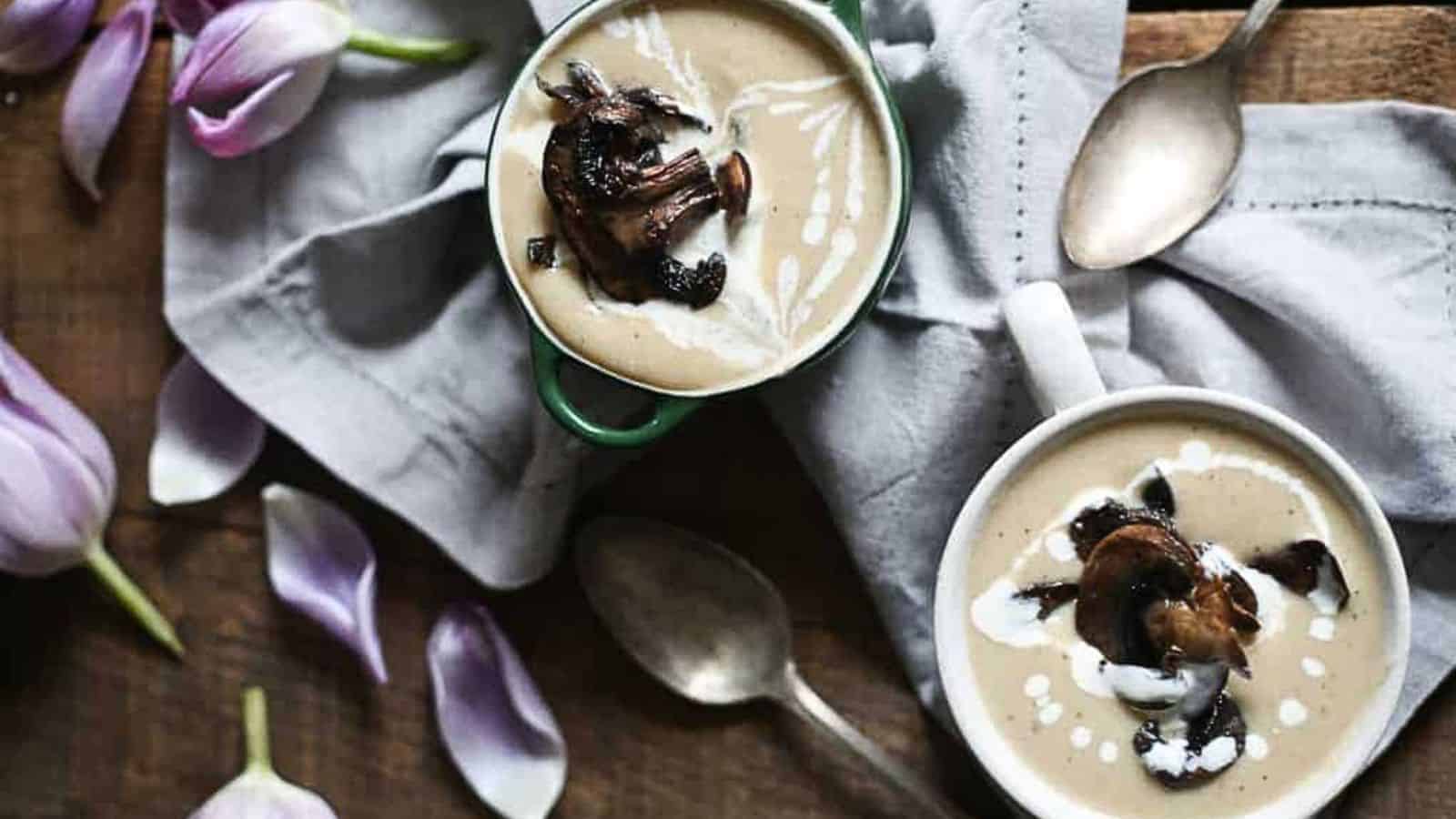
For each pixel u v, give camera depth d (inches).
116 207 34.0
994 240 31.3
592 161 30.0
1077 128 31.4
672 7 30.5
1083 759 29.7
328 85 33.4
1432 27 31.8
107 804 33.8
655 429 30.5
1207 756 29.5
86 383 34.0
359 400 33.4
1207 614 29.2
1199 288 31.8
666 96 30.4
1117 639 29.6
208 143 32.5
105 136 33.5
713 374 30.3
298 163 33.5
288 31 32.4
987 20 31.3
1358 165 31.4
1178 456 29.6
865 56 30.2
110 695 33.9
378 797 33.5
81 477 33.0
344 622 33.3
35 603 34.0
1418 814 31.7
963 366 31.4
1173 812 29.6
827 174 30.3
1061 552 29.7
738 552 33.0
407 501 33.3
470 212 33.1
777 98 30.4
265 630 33.7
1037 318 29.4
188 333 33.4
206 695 33.7
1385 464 31.1
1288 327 31.4
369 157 33.3
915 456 31.7
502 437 33.0
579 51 30.6
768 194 30.4
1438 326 31.2
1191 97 31.6
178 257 33.5
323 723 33.6
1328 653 29.4
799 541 32.9
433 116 33.2
